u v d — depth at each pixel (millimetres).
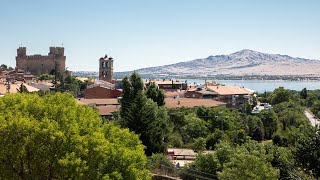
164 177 40250
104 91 138000
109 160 27234
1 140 25297
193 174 40625
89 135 27375
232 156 39031
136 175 27797
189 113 95375
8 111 27672
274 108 143625
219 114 92875
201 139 63656
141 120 59375
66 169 25250
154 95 89500
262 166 34438
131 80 81625
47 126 25719
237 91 173125
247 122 93875
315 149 33344
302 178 31156
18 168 26609
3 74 180750
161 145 59750
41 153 25906
